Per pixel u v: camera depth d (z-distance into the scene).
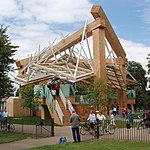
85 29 42.03
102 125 22.23
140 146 15.01
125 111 41.91
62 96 35.44
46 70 41.16
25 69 49.59
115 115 40.88
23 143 18.06
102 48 40.56
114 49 49.00
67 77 38.06
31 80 47.22
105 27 41.31
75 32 44.78
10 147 16.53
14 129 25.61
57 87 36.03
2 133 23.62
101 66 39.84
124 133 22.31
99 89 35.59
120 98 50.72
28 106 41.50
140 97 71.88
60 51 47.72
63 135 22.00
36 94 39.00
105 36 45.47
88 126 21.84
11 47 22.22
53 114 33.88
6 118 27.09
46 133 22.28
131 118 29.14
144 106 73.19
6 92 22.16
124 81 49.94
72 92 38.03
